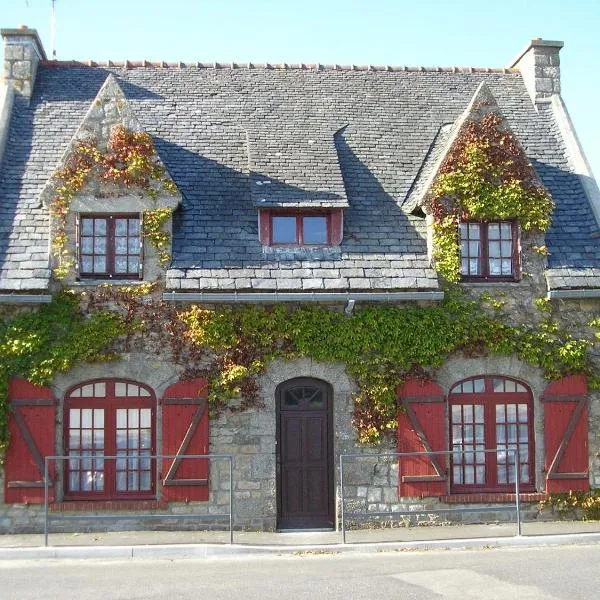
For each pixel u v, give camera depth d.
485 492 14.78
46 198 14.54
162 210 14.62
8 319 14.23
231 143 16.95
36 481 14.05
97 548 12.69
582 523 14.55
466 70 19.44
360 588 10.36
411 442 14.64
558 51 18.89
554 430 14.87
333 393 14.69
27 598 10.09
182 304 14.50
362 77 18.95
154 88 18.08
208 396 14.40
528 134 17.80
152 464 14.50
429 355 14.70
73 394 14.47
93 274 14.59
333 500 14.67
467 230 15.30
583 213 16.11
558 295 14.84
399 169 16.80
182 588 10.47
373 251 15.16
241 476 14.37
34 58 17.88
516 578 10.80
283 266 14.75
